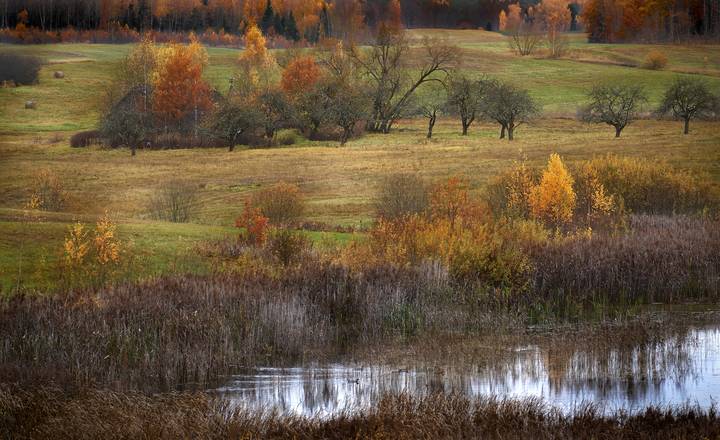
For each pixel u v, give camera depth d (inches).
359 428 1048.2
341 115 6200.8
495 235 2225.6
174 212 3400.6
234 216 3550.7
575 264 2097.7
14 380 1302.9
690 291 2102.6
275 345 1598.2
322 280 1865.2
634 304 1993.1
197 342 1531.7
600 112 5890.8
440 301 1870.1
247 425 1077.1
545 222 2849.4
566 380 1369.3
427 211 2854.3
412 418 1089.4
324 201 3831.2
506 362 1487.5
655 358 1489.9
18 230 2285.9
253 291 1764.3
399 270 1959.9
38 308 1573.6
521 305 1932.8
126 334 1509.6
